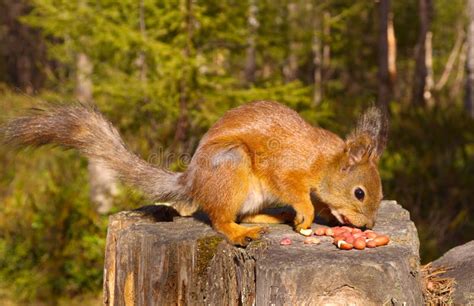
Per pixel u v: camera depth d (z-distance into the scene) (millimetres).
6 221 16297
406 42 31484
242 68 20219
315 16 20406
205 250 7051
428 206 17641
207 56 16125
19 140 8102
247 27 16141
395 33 31141
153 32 15328
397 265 6180
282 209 8500
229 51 16953
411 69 34125
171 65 14750
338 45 19500
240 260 6848
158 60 14945
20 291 15570
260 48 16531
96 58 16297
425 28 28828
